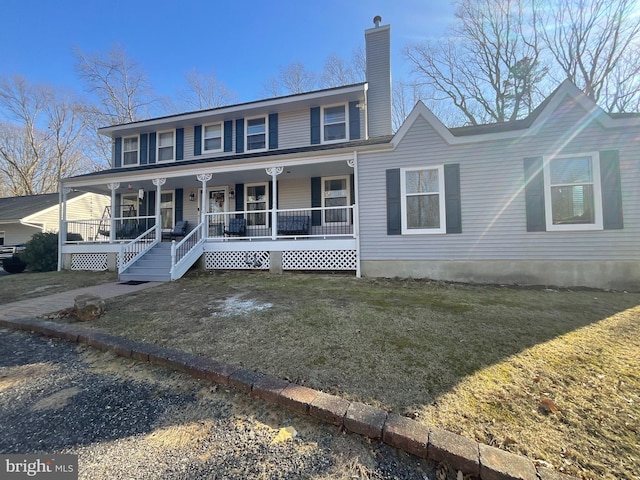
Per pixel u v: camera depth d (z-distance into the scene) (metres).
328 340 3.54
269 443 2.00
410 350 3.23
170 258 8.95
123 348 3.44
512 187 6.96
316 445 1.97
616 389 2.45
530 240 6.84
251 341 3.56
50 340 4.02
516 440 1.88
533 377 2.65
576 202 6.58
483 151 7.16
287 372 2.80
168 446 2.00
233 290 6.41
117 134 13.05
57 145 27.59
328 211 10.48
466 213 7.24
